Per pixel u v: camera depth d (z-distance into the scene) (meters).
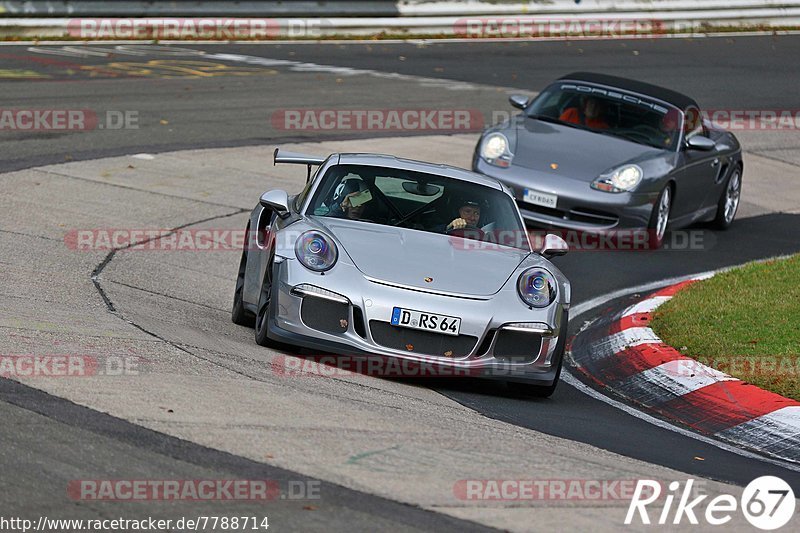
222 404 20.81
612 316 35.69
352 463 18.52
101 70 71.12
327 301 25.23
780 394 27.14
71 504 15.70
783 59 98.75
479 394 26.16
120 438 18.34
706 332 32.16
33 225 38.09
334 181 29.64
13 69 69.06
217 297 33.53
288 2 94.25
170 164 49.97
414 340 25.06
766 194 58.78
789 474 22.25
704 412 26.70
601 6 108.56
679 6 112.56
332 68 78.38
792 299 35.69
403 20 96.44
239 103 64.50
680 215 47.38
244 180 48.94
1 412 18.88
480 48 92.38
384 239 27.16
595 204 43.16
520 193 43.66
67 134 53.41
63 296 29.12
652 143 46.78
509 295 25.94
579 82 49.78
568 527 16.80
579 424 24.34
